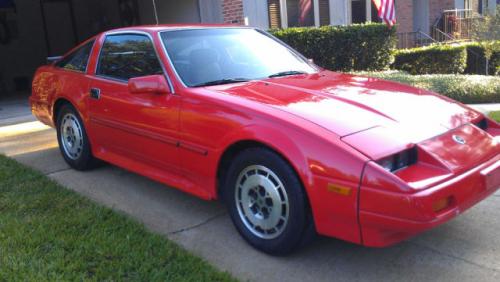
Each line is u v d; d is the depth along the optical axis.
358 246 3.47
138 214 4.11
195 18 11.64
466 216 3.91
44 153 6.07
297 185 3.04
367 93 3.69
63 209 4.02
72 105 5.11
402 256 3.33
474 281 3.01
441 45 13.98
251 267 3.24
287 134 3.06
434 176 2.85
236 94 3.59
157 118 3.95
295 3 12.71
